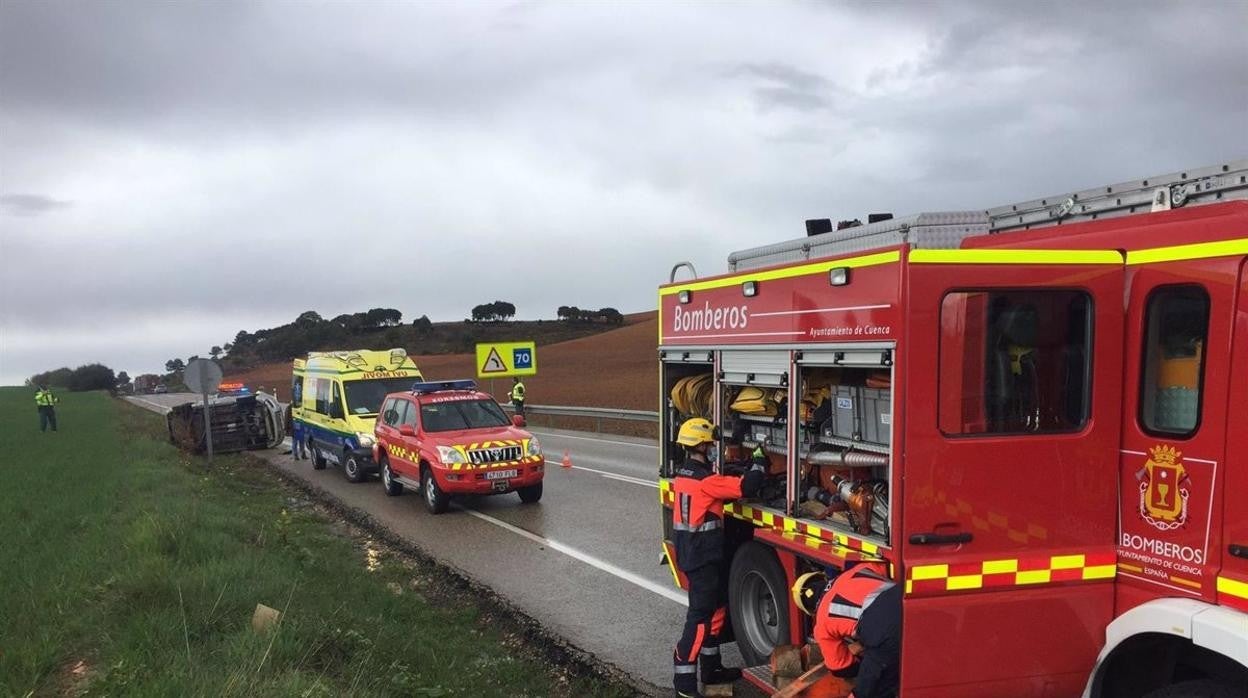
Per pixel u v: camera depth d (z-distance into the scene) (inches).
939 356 150.0
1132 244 152.9
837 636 157.8
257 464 807.1
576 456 737.0
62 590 248.5
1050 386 153.5
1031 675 150.4
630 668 239.0
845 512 181.5
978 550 149.7
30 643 204.5
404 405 557.3
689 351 245.9
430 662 222.2
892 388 153.2
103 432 1117.7
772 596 213.3
